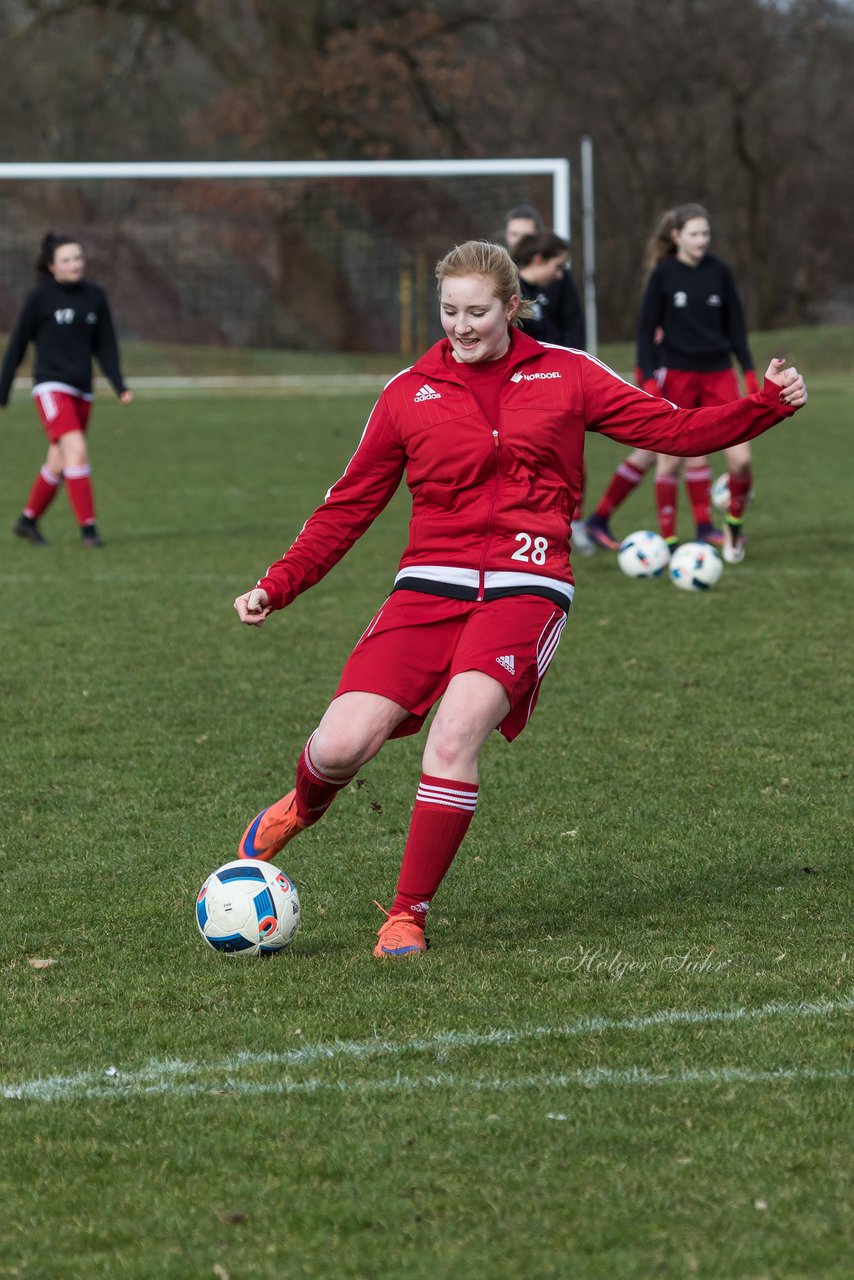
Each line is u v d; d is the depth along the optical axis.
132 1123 11.54
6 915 16.45
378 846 18.72
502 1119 11.40
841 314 184.75
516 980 14.29
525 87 149.62
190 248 144.38
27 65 155.25
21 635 31.28
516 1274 9.36
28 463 63.66
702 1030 12.99
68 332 41.03
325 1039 13.02
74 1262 9.62
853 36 159.75
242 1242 9.84
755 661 28.23
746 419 14.66
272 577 15.25
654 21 153.12
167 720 24.86
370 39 132.88
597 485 55.94
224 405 93.38
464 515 14.95
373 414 15.30
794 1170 10.55
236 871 15.27
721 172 172.25
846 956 14.72
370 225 134.38
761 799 20.23
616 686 26.62
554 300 35.59
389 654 14.97
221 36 141.00
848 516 46.53
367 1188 10.45
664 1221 9.92
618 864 17.84
